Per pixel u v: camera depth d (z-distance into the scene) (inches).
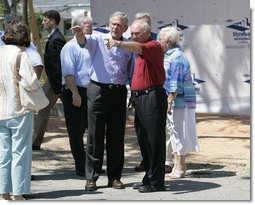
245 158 445.7
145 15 350.9
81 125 381.1
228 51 637.3
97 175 345.1
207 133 551.5
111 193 337.4
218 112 644.7
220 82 642.2
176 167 378.3
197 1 639.1
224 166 417.4
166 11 646.5
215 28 638.5
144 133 331.9
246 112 634.8
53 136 527.8
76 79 371.9
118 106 338.6
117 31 326.0
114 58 332.8
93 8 657.6
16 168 307.3
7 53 303.7
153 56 322.7
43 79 538.6
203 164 424.2
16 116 303.4
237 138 526.9
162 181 340.5
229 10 631.8
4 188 311.0
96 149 341.4
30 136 309.9
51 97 448.8
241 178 378.9
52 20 417.7
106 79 333.4
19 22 308.5
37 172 400.2
